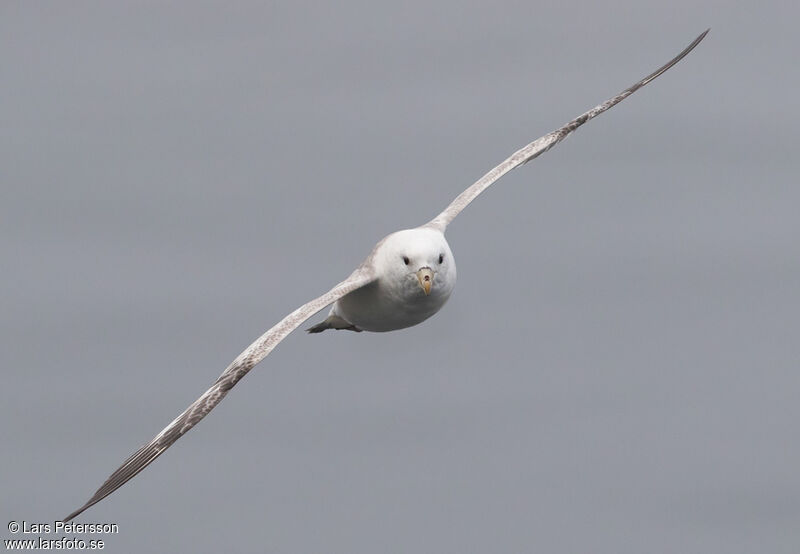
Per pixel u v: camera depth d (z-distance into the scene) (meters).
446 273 19.06
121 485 16.16
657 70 23.72
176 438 16.47
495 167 21.50
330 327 20.64
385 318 19.59
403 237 18.98
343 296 19.42
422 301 19.08
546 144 22.05
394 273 18.89
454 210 20.47
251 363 17.11
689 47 24.06
